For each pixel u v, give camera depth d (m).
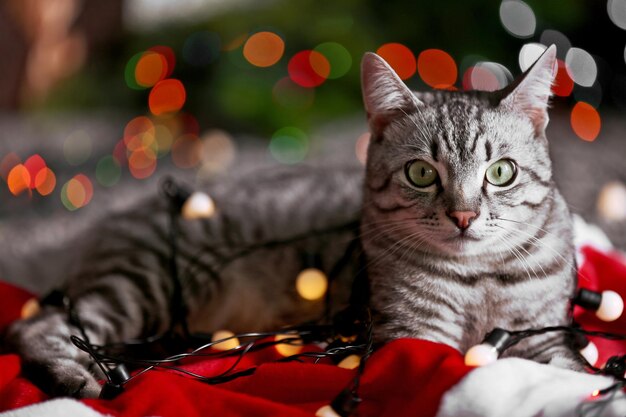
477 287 0.62
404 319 0.62
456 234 0.60
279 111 1.17
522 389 0.51
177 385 0.54
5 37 1.43
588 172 1.09
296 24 1.19
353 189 0.75
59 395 0.59
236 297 0.72
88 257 0.72
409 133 0.63
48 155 1.22
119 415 0.51
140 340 0.65
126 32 1.48
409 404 0.53
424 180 0.62
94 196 1.06
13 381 0.58
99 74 1.45
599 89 1.42
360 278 0.65
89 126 1.39
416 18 1.23
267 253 0.72
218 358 0.61
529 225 0.62
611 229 0.94
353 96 1.24
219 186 0.76
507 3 1.20
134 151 1.20
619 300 0.63
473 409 0.50
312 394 0.56
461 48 1.25
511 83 0.64
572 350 0.62
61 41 1.45
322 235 0.71
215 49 1.22
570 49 1.31
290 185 0.76
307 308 0.71
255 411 0.52
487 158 0.61
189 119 1.27
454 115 0.62
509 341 0.56
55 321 0.64
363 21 1.22
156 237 0.71
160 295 0.69
